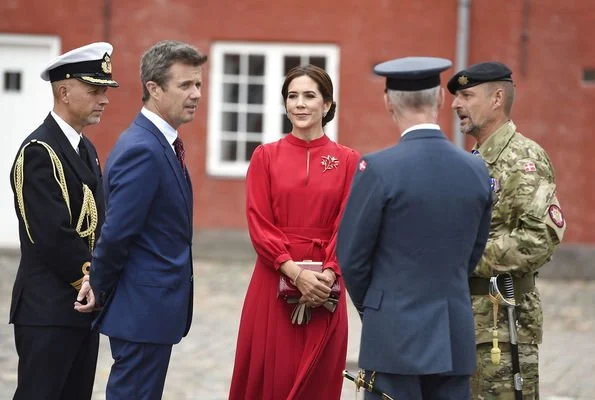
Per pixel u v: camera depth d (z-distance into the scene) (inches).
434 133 316.8
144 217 343.6
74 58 360.2
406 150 313.4
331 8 947.3
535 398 370.3
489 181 323.6
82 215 361.7
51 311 355.9
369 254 313.4
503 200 360.2
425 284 310.2
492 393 362.9
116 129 959.0
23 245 361.4
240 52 959.6
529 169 358.6
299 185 378.6
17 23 960.3
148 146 344.2
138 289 348.2
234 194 958.4
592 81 922.1
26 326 357.7
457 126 932.0
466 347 314.2
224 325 683.4
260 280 383.9
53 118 363.9
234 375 388.2
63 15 958.4
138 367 350.3
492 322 362.0
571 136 924.0
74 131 366.3
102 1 956.0
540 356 615.2
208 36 956.0
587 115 922.1
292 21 950.4
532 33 925.8
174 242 352.5
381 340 311.6
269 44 956.6
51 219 351.3
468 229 314.8
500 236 360.2
